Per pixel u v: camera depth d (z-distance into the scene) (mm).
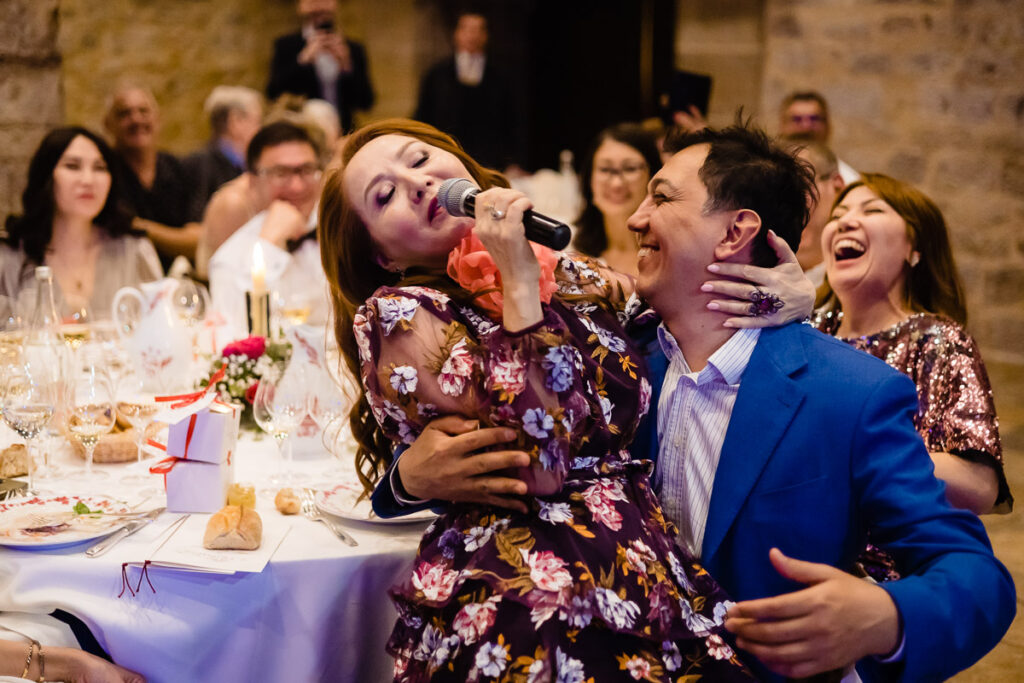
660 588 1448
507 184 1765
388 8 8234
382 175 1577
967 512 1451
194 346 2807
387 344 1495
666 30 8570
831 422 1492
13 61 4465
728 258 1572
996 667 2760
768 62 6977
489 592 1448
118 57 6910
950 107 6273
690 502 1612
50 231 3488
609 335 1614
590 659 1410
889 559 1937
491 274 1494
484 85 7461
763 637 1312
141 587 1651
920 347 2129
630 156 3914
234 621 1673
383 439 1757
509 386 1411
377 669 1782
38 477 2047
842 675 1496
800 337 1580
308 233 3662
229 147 5539
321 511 1864
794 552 1509
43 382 1933
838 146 6754
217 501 1878
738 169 1549
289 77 6750
